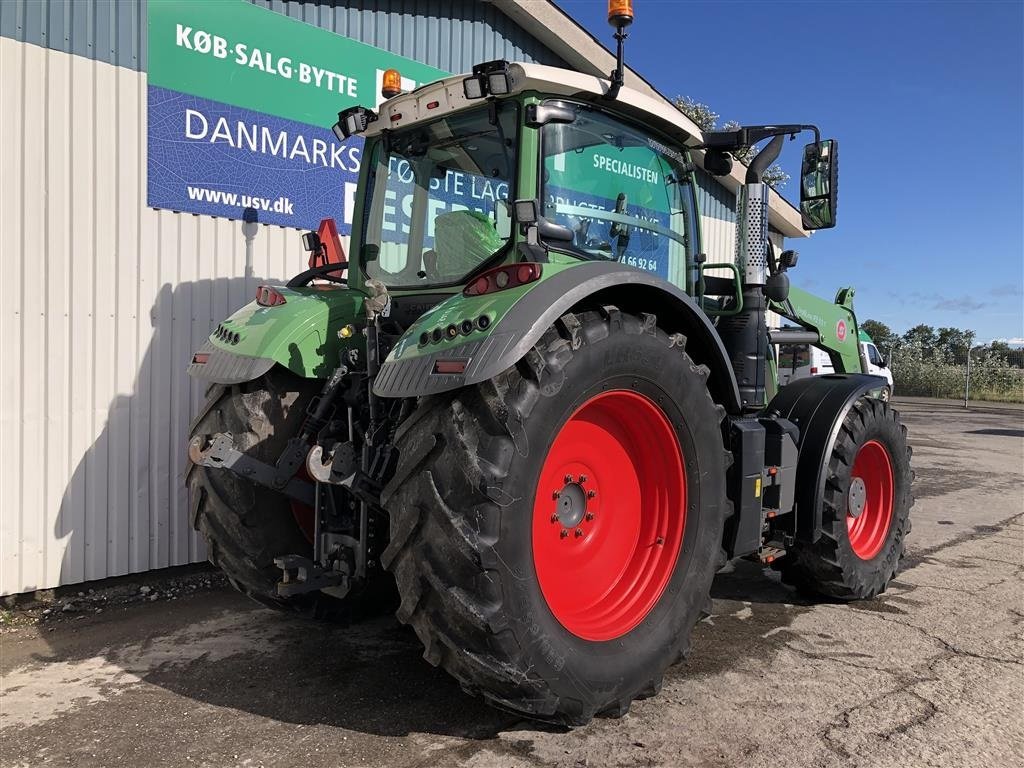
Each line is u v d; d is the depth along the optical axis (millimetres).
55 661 3270
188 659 3268
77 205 4055
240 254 4719
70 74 4004
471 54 5938
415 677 3055
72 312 4059
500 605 2201
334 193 5184
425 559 2258
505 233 2859
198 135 4488
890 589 4320
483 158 2984
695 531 2869
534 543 2486
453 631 2252
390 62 5414
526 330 2277
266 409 3127
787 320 4742
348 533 2982
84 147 4066
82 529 4129
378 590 3654
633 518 2910
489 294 2492
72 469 4086
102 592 4188
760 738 2561
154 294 4352
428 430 2322
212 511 3217
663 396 2738
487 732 2596
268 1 4820
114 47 4148
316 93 5027
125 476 4270
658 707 2791
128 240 4242
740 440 3240
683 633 2801
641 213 3305
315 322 3137
